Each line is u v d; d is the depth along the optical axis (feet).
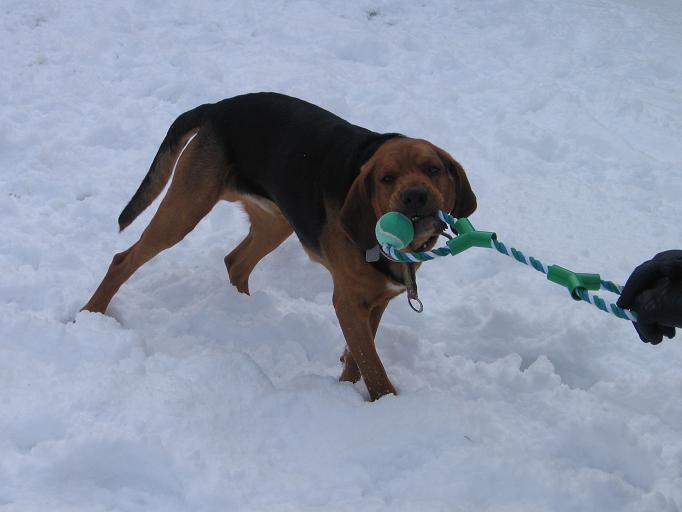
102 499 9.39
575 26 21.39
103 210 14.25
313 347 12.09
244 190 12.14
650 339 9.05
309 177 11.28
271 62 18.62
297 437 10.33
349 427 10.37
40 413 9.91
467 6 22.34
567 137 16.43
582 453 10.47
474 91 18.22
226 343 11.96
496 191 15.16
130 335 11.16
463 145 16.20
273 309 12.50
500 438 10.41
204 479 9.55
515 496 9.78
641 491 9.96
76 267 13.14
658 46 20.36
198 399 10.34
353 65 19.04
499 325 12.65
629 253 13.88
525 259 9.50
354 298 10.96
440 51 19.70
